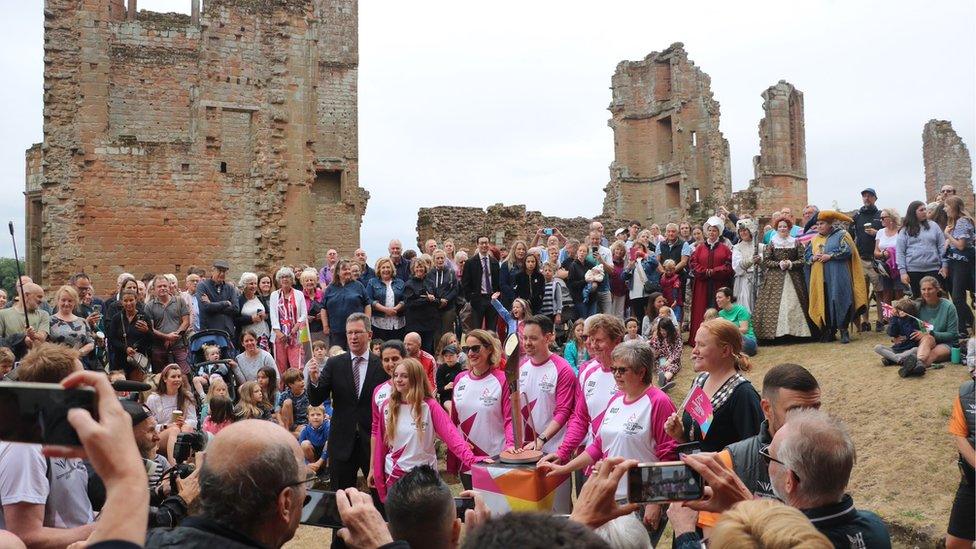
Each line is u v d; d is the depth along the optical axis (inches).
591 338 342.3
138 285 666.2
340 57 1676.9
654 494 167.9
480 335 376.8
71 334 529.0
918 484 408.5
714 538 129.1
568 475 298.4
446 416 360.5
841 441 168.2
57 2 1039.0
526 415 377.1
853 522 168.1
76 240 1016.2
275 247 1082.1
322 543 422.0
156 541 135.3
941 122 1914.4
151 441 265.7
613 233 1542.8
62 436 107.2
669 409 292.0
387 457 370.0
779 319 690.2
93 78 1040.8
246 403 489.7
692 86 1967.3
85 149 1028.5
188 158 1062.4
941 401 479.2
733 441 265.3
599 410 335.6
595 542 92.8
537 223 1381.6
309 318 697.0
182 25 1147.3
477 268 705.0
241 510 135.5
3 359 349.7
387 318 674.2
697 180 1947.6
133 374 586.9
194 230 1057.5
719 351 271.1
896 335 565.6
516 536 91.9
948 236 596.7
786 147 2279.8
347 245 1595.7
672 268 772.6
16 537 191.9
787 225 704.4
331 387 425.1
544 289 716.7
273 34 1109.7
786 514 126.9
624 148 2046.0
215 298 672.4
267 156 1091.9
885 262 688.4
